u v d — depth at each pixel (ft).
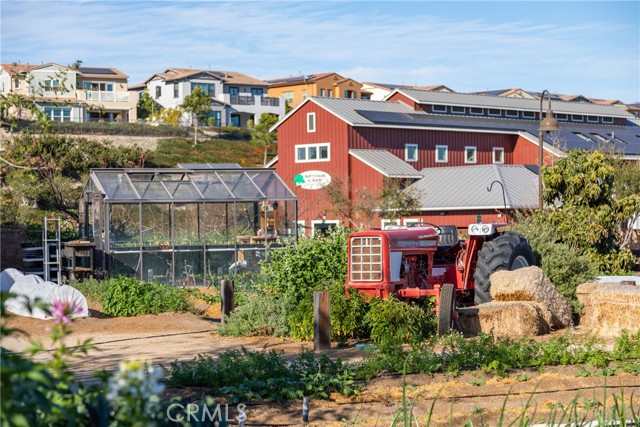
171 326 54.03
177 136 222.07
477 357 36.04
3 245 94.89
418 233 49.03
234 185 90.43
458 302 53.47
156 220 95.20
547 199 89.86
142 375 12.75
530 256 53.36
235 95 284.41
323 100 156.76
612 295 47.73
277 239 91.40
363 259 47.32
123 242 83.35
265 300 51.49
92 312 58.80
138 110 276.00
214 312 62.59
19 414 11.12
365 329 46.83
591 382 33.55
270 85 308.60
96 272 82.17
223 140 223.92
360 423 27.81
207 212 99.19
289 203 97.81
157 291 61.87
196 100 244.01
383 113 161.07
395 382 33.65
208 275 84.89
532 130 178.09
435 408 29.91
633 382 33.55
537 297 49.01
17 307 55.67
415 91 177.27
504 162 175.73
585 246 86.12
